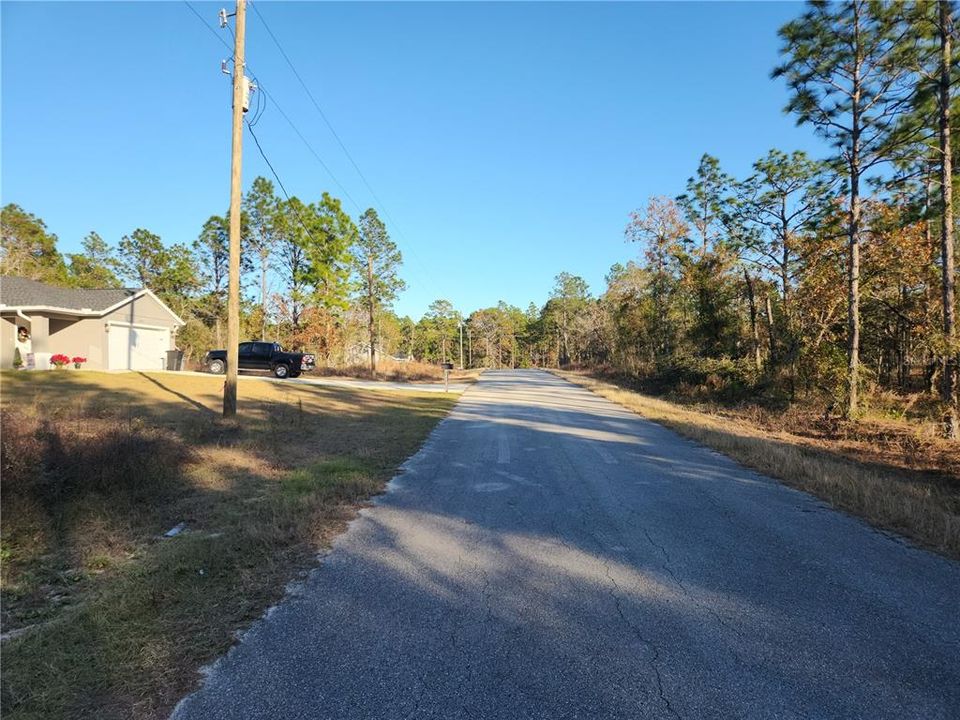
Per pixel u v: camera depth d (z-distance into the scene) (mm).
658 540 5051
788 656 3066
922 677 2883
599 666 2941
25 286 22688
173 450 7270
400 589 3920
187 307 46812
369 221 39750
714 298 27578
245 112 11852
